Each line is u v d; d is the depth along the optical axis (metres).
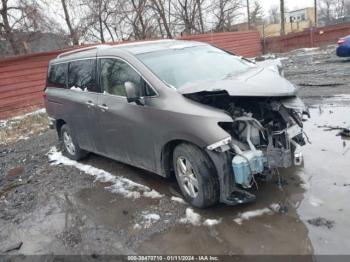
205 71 4.66
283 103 3.88
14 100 12.38
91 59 5.41
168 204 4.25
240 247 3.31
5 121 11.57
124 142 4.81
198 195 3.89
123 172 5.48
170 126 3.96
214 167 3.78
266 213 3.77
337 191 3.98
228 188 3.71
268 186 4.30
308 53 22.45
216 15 28.47
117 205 4.46
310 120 6.61
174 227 3.77
